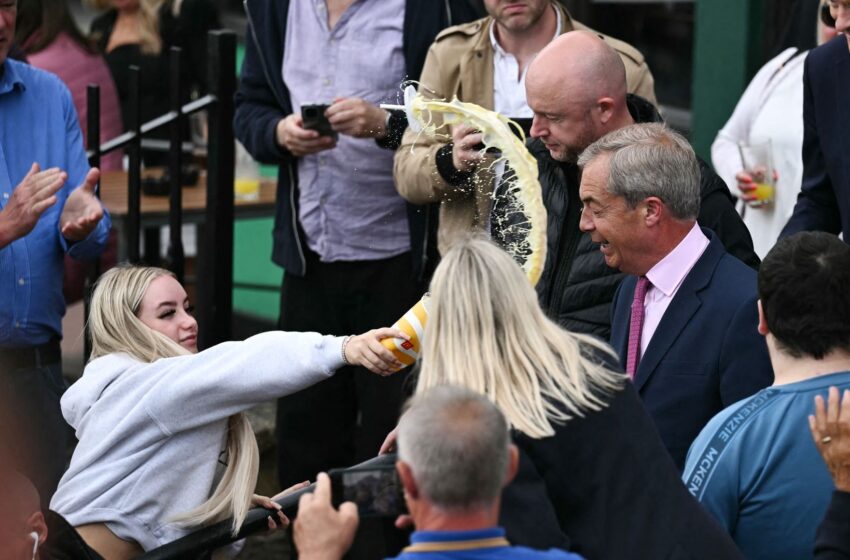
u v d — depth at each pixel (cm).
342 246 1662
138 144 1720
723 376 1123
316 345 1070
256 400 1096
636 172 1140
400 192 1532
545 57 1299
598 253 1303
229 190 1800
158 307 1190
